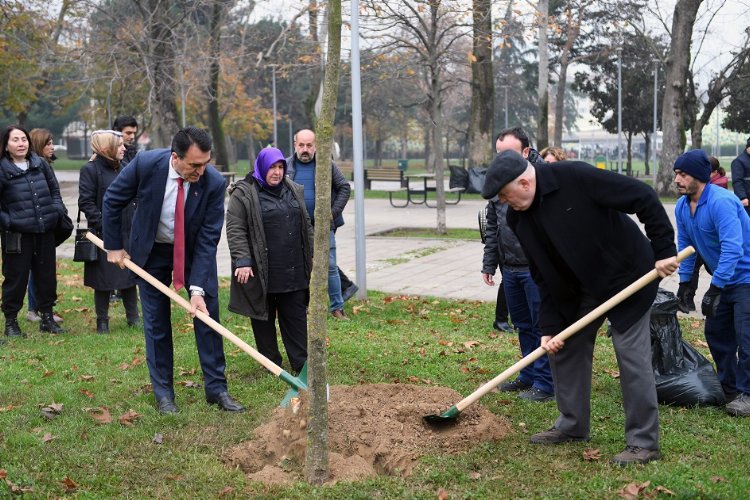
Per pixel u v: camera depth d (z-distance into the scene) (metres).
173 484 4.55
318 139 4.31
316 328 4.44
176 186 5.69
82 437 5.24
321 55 21.03
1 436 5.23
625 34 35.31
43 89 41.19
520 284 6.26
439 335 8.21
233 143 68.56
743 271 5.75
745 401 5.66
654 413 4.78
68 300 10.30
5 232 8.18
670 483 4.30
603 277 4.71
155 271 5.89
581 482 4.45
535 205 4.69
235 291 6.68
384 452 4.87
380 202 27.05
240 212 6.57
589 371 5.06
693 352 6.00
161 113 27.20
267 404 5.91
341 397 5.67
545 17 17.72
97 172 8.39
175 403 5.94
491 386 5.06
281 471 4.75
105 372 6.84
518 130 5.98
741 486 4.31
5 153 8.15
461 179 29.52
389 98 55.81
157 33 25.75
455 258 14.12
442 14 16.42
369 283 11.62
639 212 4.56
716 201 5.67
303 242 6.75
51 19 28.55
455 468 4.64
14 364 7.12
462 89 55.25
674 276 11.77
